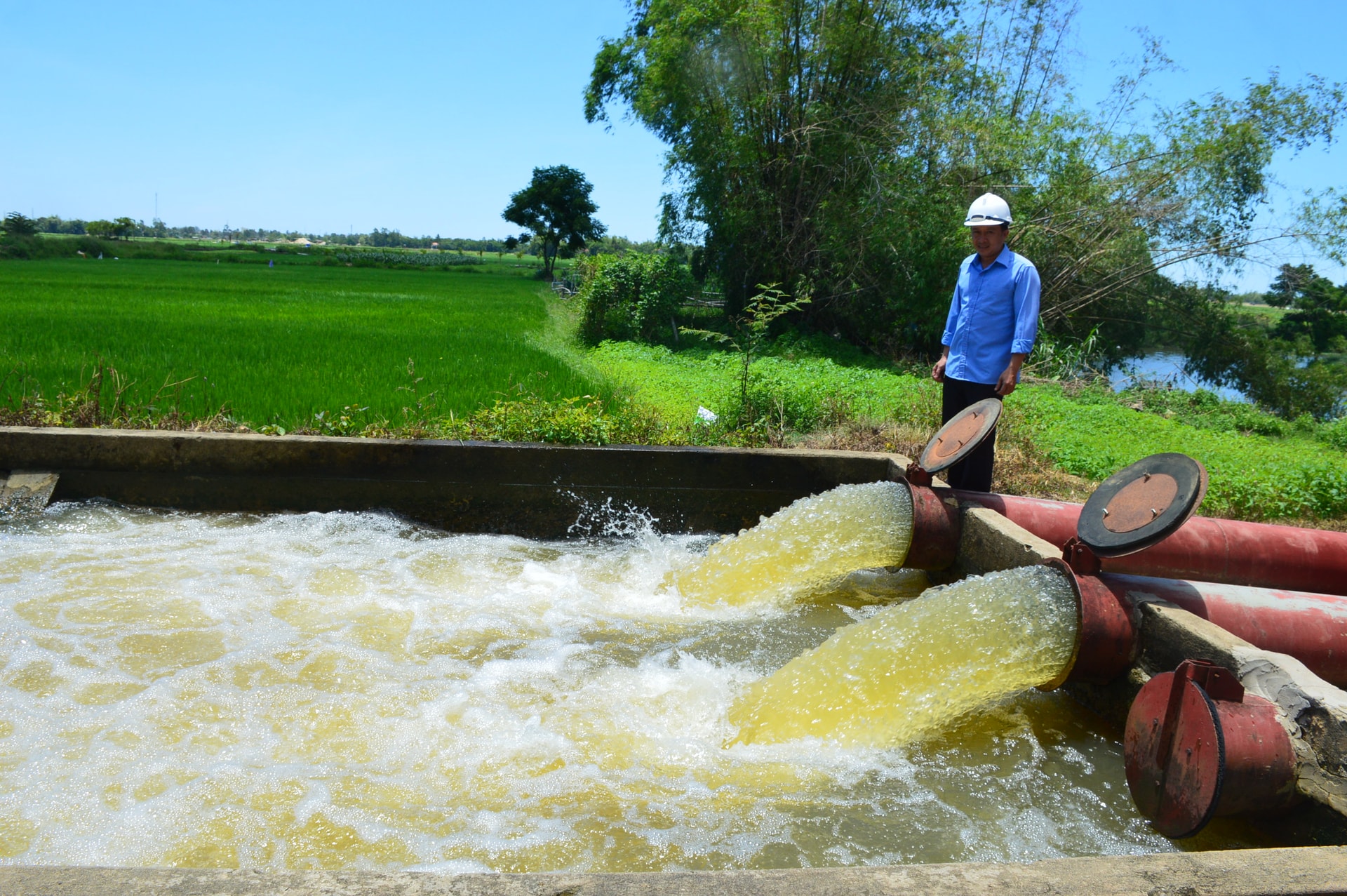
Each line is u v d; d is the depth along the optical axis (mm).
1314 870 1966
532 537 6277
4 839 2678
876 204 18141
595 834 2830
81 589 4672
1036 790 3260
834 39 18797
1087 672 3625
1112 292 18781
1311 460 9227
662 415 8305
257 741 3324
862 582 5539
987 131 17906
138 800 2910
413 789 3051
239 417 6883
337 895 1724
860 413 9094
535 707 3709
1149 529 3504
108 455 5980
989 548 4777
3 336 11625
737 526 6480
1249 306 21312
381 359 10633
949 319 5949
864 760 3445
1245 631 3533
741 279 21312
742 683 4023
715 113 20297
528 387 8906
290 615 4504
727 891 1811
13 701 3518
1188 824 2709
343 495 6160
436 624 4520
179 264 65875
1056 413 10867
